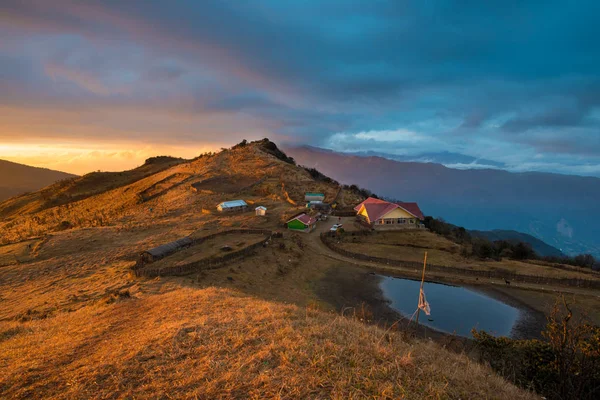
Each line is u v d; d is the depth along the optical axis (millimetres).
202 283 37281
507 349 14672
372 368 8969
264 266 46719
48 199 151750
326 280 46312
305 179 127875
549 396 11695
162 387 8438
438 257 54656
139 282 36250
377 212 75500
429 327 33438
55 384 9281
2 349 14195
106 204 117875
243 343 10984
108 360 10461
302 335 11570
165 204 97688
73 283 39375
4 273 46625
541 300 39719
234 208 85500
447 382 8836
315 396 7688
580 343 11719
